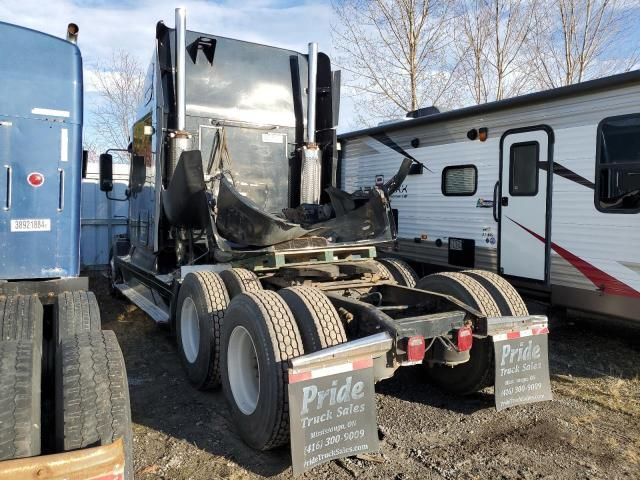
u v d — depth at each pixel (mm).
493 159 7094
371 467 3531
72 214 3592
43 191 3490
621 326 7055
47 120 3486
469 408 4523
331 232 5926
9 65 3387
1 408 2229
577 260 6094
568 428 4137
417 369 5164
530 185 6613
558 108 6242
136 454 3715
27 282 3492
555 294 6359
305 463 3205
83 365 2689
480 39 14641
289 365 3281
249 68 6422
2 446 2096
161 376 5340
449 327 3844
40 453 2541
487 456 3691
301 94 6730
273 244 4887
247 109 6387
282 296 3902
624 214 5590
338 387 3336
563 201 6230
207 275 4965
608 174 5750
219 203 5113
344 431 3342
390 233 5508
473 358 4461
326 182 6805
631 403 4625
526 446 3840
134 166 7715
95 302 3391
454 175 7727
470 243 7500
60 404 2500
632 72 5410
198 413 4438
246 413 3785
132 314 7887
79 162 3619
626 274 5605
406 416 4359
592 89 5809
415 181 8430
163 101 5973
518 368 4133
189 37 6152
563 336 6664
